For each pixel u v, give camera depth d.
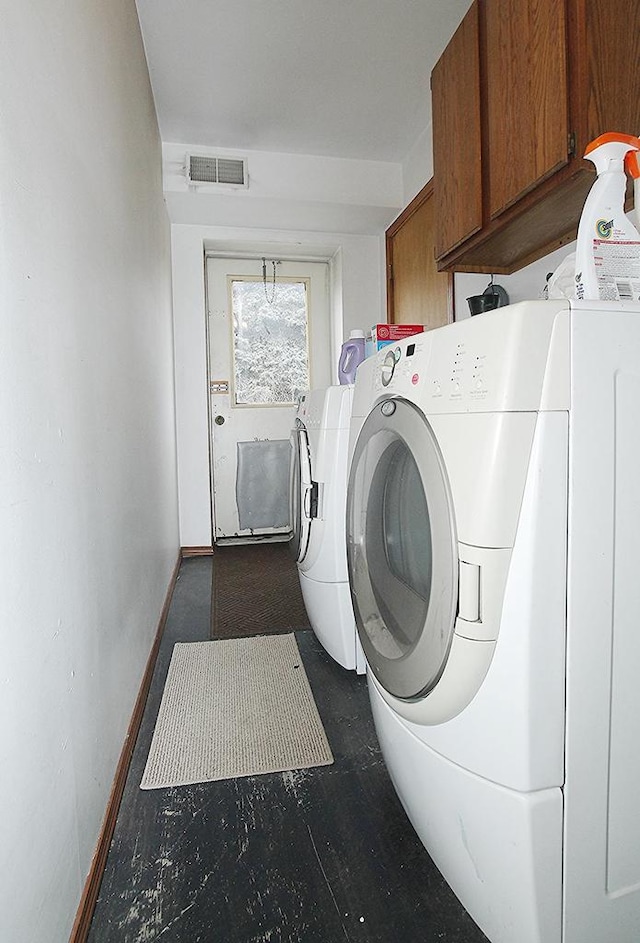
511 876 0.79
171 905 0.97
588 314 0.75
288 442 3.99
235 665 1.95
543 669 0.75
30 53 0.82
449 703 0.83
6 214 0.71
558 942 0.79
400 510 1.04
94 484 1.16
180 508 3.62
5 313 0.70
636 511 0.78
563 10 1.31
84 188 1.14
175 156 3.08
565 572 0.75
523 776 0.75
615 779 0.79
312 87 2.65
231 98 2.72
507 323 0.75
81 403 1.07
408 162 3.24
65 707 0.90
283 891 1.00
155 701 1.71
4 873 0.65
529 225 1.67
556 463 0.74
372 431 1.12
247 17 2.21
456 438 0.81
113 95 1.56
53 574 0.86
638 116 1.34
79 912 0.91
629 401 0.77
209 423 3.83
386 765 1.27
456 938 0.91
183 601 2.68
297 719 1.59
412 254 3.19
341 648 1.86
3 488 0.68
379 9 2.18
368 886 1.01
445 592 0.81
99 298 1.26
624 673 0.78
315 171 3.24
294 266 3.98
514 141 1.54
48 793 0.80
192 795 1.27
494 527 0.75
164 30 2.26
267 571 3.20
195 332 3.60
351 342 2.28
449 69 1.89
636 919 0.83
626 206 1.11
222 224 3.56
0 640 0.65
